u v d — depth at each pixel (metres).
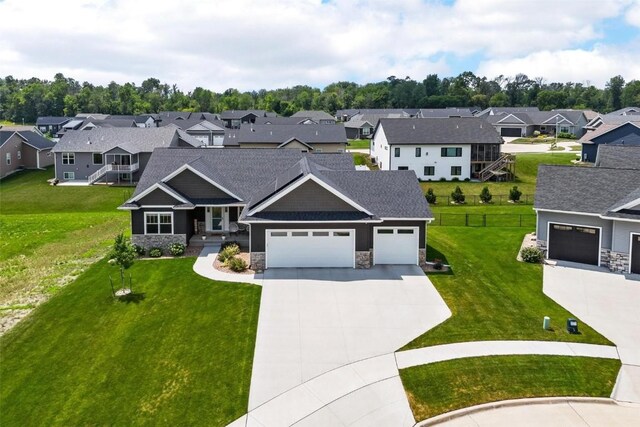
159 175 33.19
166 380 17.16
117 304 23.09
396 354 18.39
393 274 26.53
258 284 24.94
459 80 183.00
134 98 173.38
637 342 19.41
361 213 27.27
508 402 15.76
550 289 24.72
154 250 29.80
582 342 19.34
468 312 21.86
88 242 35.31
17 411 15.86
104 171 61.06
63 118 139.75
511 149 79.88
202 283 25.23
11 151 68.75
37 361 18.66
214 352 18.70
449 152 60.53
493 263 28.56
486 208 46.75
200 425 14.98
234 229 33.28
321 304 22.61
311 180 27.05
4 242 36.38
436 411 15.40
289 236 27.25
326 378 16.98
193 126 96.94
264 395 16.16
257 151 36.56
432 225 39.28
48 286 26.27
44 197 55.84
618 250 27.14
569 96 177.62
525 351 18.59
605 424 14.79
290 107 161.25
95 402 16.16
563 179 30.55
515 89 177.50
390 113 134.38
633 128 62.38
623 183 28.78
